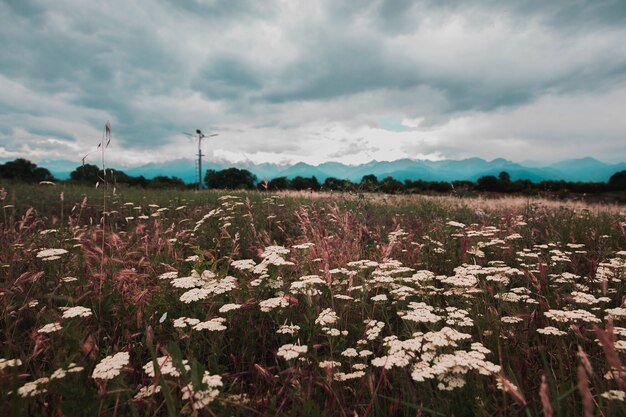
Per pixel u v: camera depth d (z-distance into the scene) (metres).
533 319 2.62
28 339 2.55
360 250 4.80
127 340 2.41
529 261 4.35
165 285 3.20
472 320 2.53
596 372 2.13
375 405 1.93
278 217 7.93
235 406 1.80
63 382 1.84
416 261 4.57
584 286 3.29
